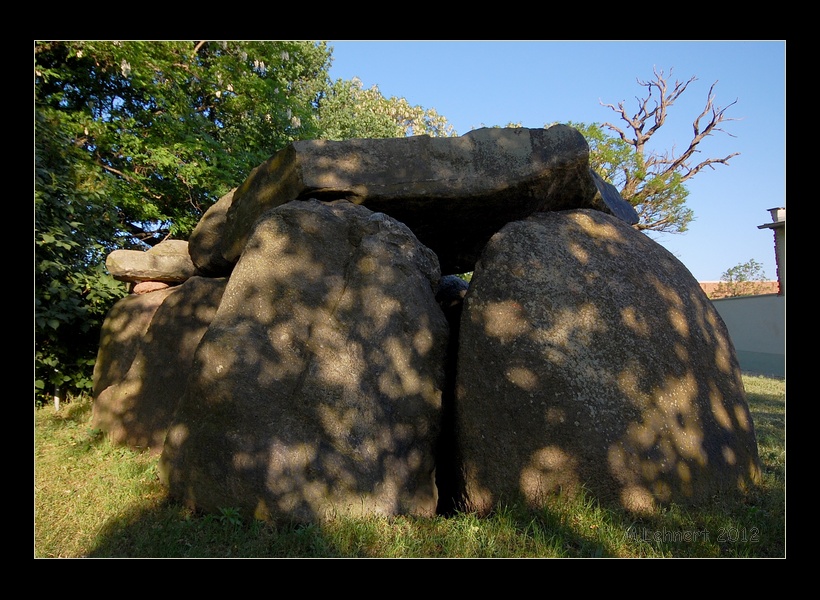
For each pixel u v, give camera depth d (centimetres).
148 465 481
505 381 381
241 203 532
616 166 1909
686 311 425
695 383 399
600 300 403
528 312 393
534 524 341
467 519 354
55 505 395
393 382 400
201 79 1218
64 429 607
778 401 843
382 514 372
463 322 412
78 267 728
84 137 1062
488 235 541
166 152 1090
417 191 465
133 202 1089
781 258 1590
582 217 465
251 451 368
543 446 366
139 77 1073
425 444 404
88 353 778
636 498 359
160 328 573
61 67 1045
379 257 419
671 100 1953
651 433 370
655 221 1992
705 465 378
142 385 566
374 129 1936
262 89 1293
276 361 393
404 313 412
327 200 470
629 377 381
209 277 604
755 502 382
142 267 686
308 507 363
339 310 410
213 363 386
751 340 1677
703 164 1964
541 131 480
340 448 380
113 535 346
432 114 2466
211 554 322
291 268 418
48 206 664
